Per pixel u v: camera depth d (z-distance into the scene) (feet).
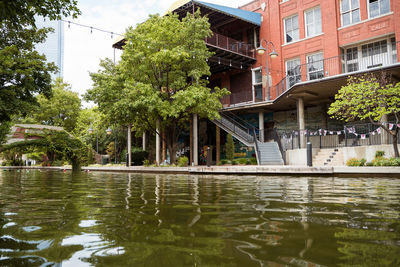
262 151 59.11
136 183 24.91
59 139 60.29
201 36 58.29
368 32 56.39
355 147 43.93
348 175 31.37
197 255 5.18
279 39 69.62
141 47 58.95
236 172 38.81
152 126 69.87
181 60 59.82
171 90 63.67
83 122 122.93
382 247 5.55
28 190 18.80
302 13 66.13
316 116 65.92
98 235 6.72
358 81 43.47
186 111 61.87
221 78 81.05
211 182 25.35
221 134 80.38
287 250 5.41
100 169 67.72
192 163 66.64
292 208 10.62
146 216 9.17
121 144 102.53
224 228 7.36
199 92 54.03
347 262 4.70
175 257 5.06
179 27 58.95
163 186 21.39
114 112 58.75
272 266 4.57
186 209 10.55
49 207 11.30
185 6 65.26
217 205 11.52
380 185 20.62
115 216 9.21
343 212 9.66
